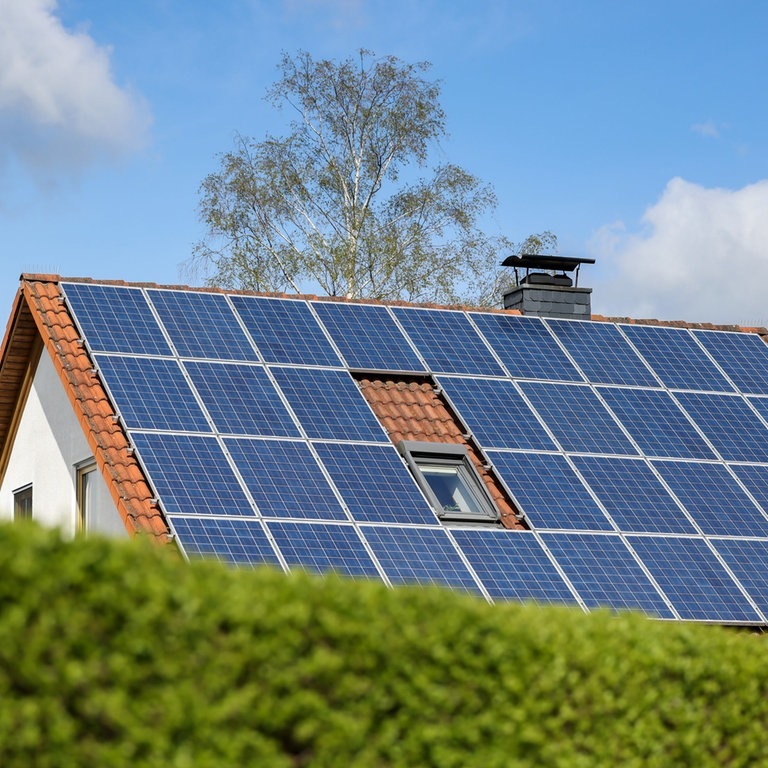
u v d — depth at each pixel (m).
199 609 10.64
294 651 11.07
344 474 22.61
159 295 26.66
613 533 23.17
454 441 25.27
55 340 25.36
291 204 59.91
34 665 9.79
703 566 22.95
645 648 14.09
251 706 10.77
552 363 28.27
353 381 25.48
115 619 10.23
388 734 11.62
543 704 12.84
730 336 31.55
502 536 22.33
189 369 24.36
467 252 60.03
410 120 60.03
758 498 25.31
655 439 26.33
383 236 59.41
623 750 13.70
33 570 9.95
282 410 23.91
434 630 12.12
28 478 29.86
